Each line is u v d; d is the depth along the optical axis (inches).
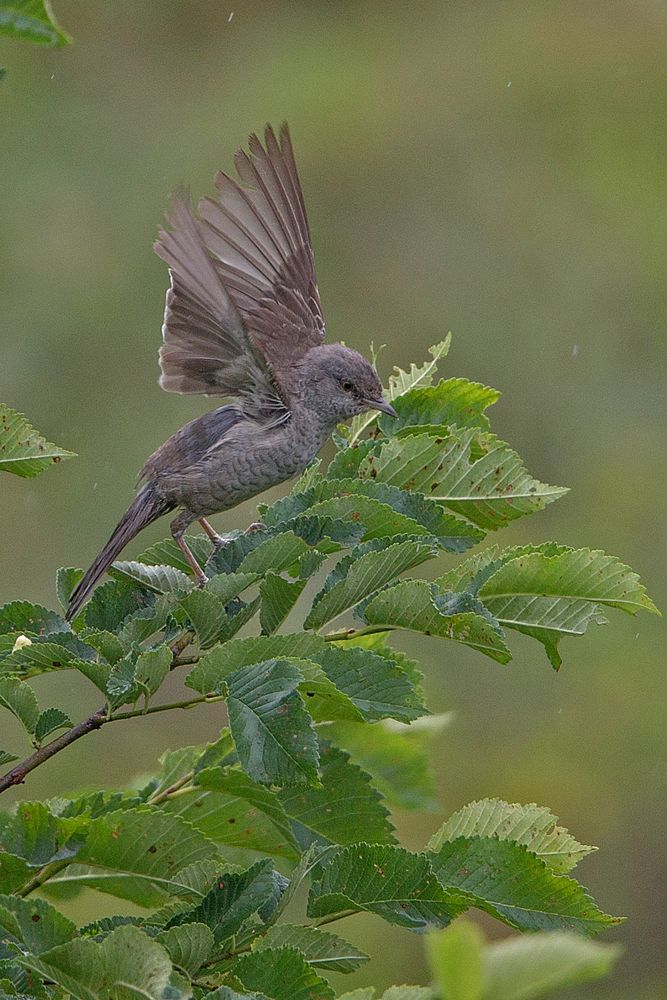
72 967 125.9
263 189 282.2
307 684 154.9
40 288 712.4
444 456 209.0
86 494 642.8
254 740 146.9
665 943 573.9
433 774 224.4
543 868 155.3
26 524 623.8
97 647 170.7
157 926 156.8
